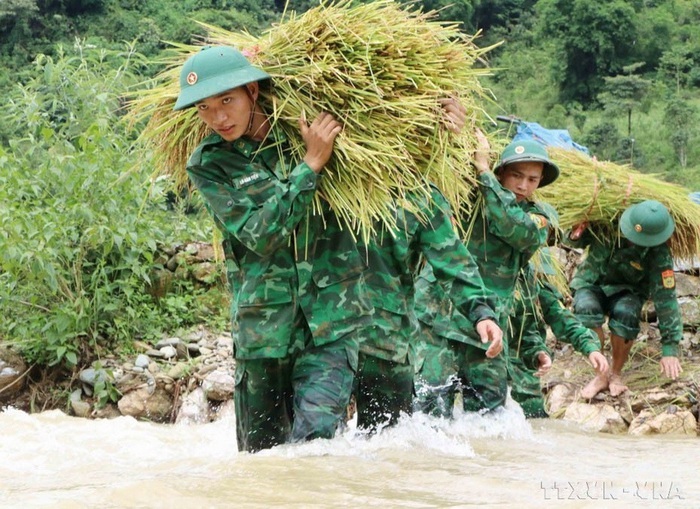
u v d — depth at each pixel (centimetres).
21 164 732
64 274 730
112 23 4028
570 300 793
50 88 788
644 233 647
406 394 424
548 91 4250
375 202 394
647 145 3444
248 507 275
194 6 4084
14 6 3841
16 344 701
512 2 4869
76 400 683
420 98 405
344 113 392
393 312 415
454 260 418
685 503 281
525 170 542
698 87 4088
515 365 615
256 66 394
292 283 392
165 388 686
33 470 380
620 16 4244
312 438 378
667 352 663
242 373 404
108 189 725
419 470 344
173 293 788
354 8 409
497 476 339
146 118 431
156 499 284
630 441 537
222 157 389
